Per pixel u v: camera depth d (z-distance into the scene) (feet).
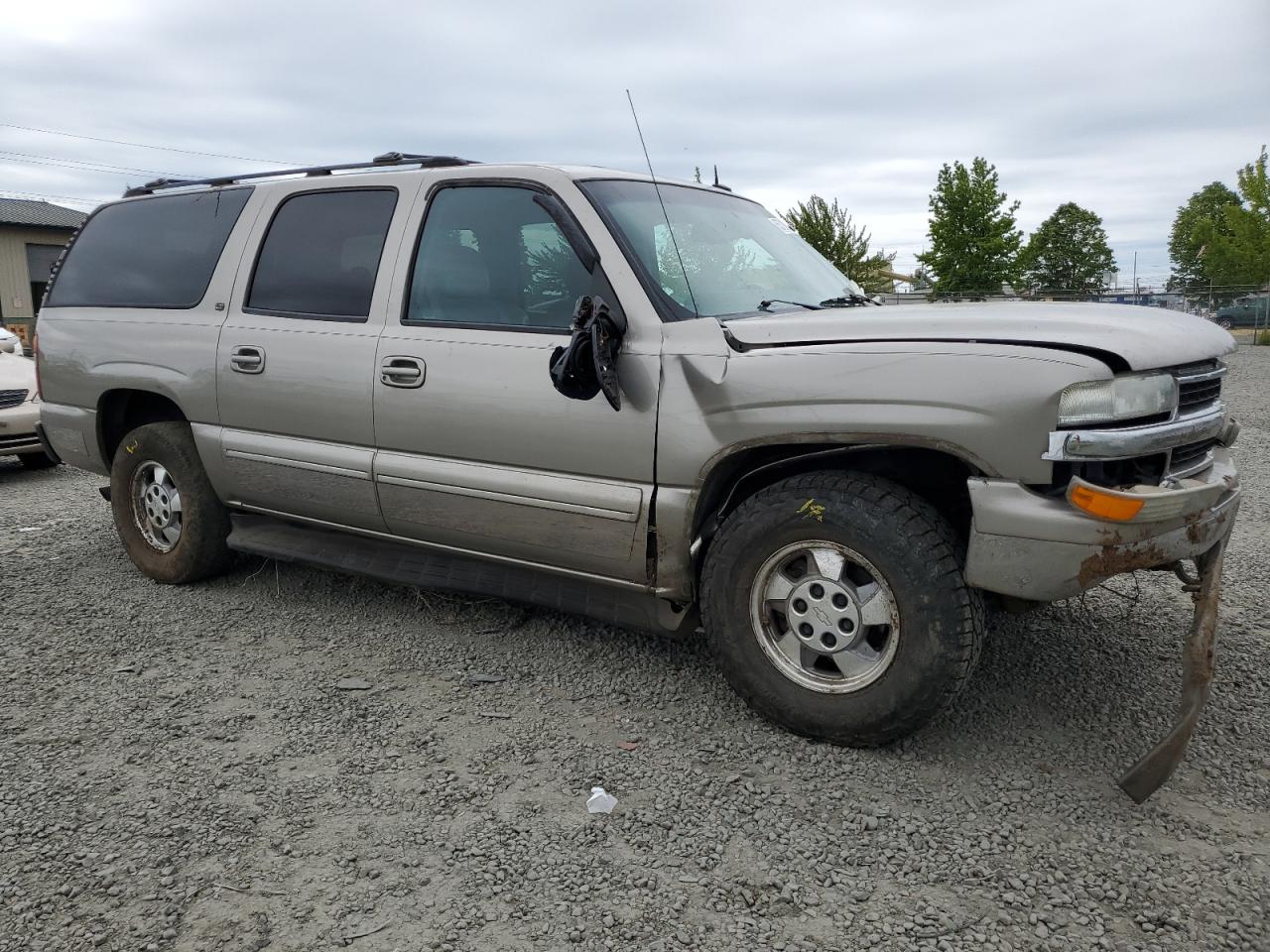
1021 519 9.23
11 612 15.44
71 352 16.84
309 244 14.28
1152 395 9.42
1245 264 103.04
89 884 8.44
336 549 14.66
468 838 9.11
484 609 15.17
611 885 8.41
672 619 11.74
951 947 7.61
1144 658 13.03
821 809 9.57
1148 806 9.59
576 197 11.85
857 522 10.00
